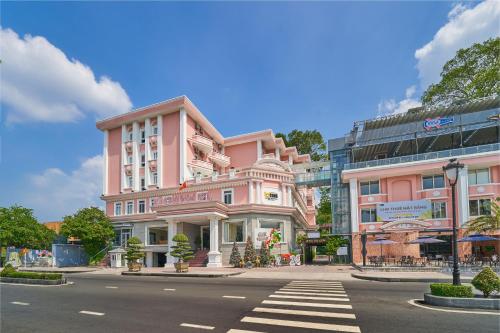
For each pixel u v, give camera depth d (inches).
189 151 1567.4
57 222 2372.0
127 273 1056.8
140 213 1514.5
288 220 1376.7
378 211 1240.2
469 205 1131.3
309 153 2421.3
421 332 301.7
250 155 1839.3
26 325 354.0
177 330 316.2
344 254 1263.5
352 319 348.8
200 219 1312.7
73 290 649.0
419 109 1334.9
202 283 732.7
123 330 322.3
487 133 1285.7
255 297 501.0
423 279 699.4
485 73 1348.4
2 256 1652.3
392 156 1486.2
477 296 440.5
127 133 1696.6
